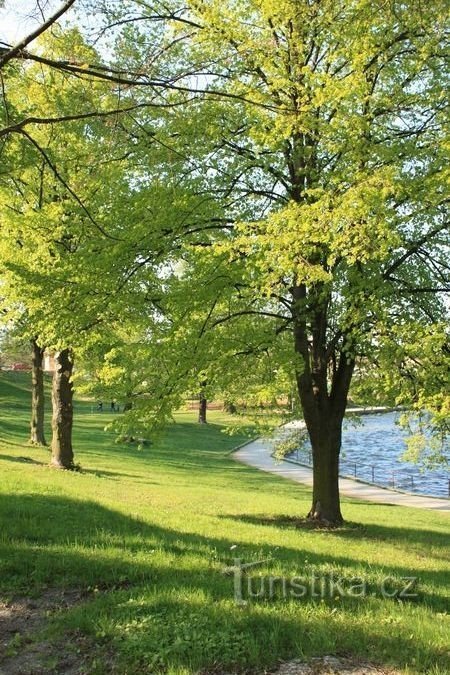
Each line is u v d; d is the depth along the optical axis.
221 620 4.92
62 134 12.91
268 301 12.66
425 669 4.21
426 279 12.55
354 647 4.55
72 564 6.39
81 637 4.79
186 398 11.66
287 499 19.77
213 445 42.72
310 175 11.22
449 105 10.76
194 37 10.13
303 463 36.34
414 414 13.26
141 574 6.20
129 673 4.18
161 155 10.77
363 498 24.81
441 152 9.70
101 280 10.11
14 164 11.07
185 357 10.35
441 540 12.49
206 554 7.25
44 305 10.91
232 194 12.49
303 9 9.31
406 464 39.91
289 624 4.89
